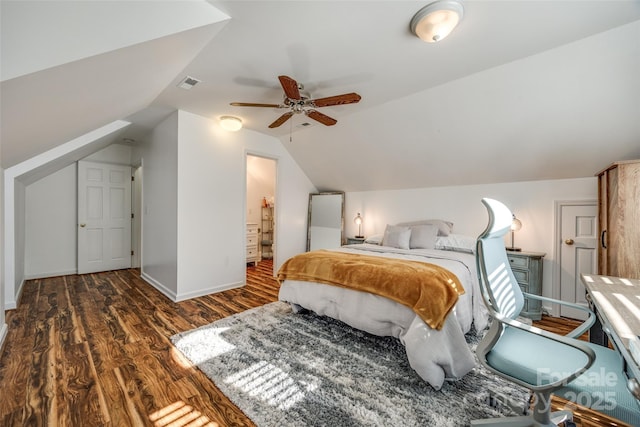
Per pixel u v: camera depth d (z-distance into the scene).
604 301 1.24
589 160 2.58
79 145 3.21
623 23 1.68
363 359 1.94
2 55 1.01
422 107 2.82
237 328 2.44
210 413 1.42
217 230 3.60
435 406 1.47
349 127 3.54
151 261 3.95
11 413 1.38
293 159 4.75
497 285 1.27
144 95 2.41
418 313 1.72
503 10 1.57
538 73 2.12
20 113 1.43
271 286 3.93
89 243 4.50
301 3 1.51
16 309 2.85
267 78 2.40
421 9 1.57
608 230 2.22
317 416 1.40
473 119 2.71
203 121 3.44
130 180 4.96
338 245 4.81
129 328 2.42
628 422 0.87
